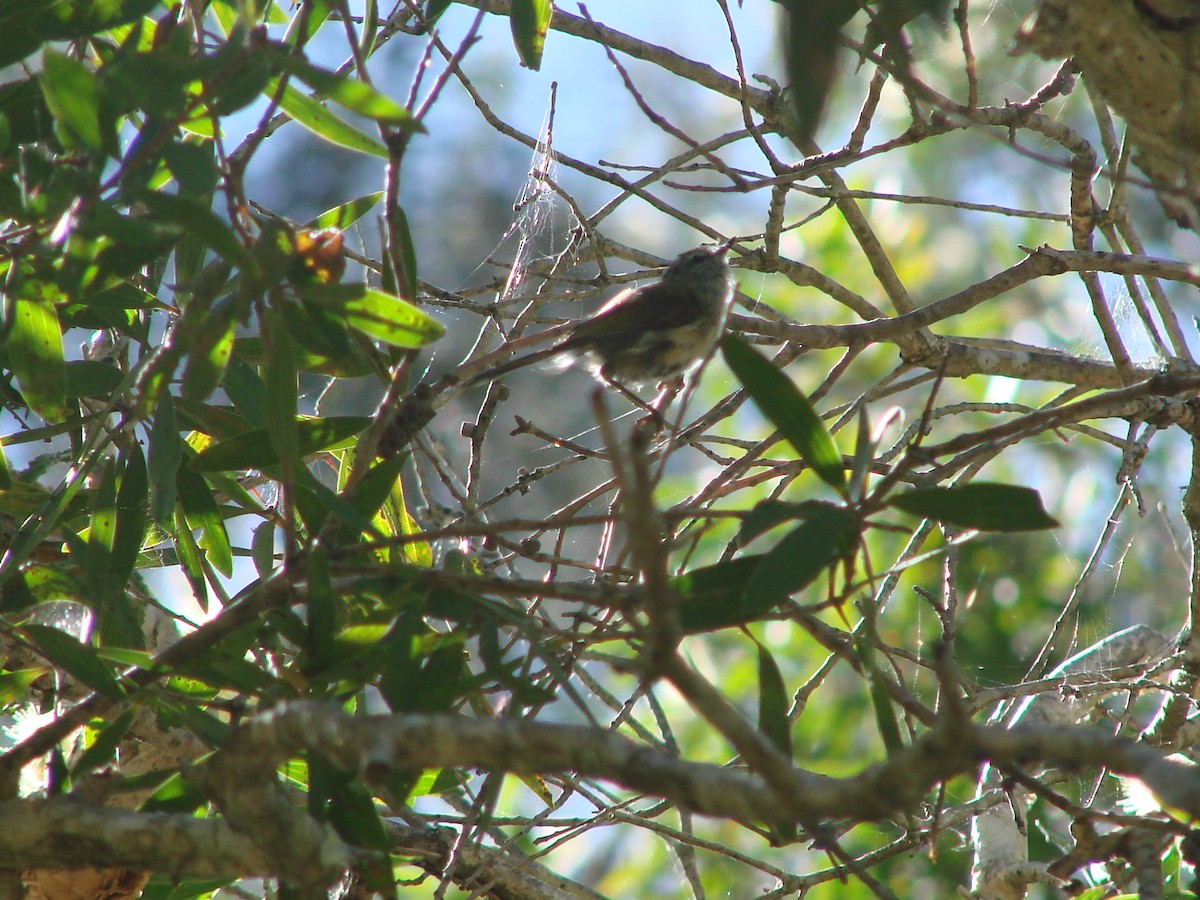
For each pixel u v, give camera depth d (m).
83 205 4.89
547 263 10.01
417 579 5.36
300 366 7.09
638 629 5.07
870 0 6.03
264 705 5.89
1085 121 12.71
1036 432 6.04
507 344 7.41
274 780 4.92
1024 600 13.38
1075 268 8.08
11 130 6.26
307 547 5.58
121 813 5.12
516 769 4.19
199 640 5.48
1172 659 7.88
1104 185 11.90
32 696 7.65
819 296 15.02
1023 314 15.50
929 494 5.03
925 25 7.49
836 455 5.09
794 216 17.06
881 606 7.82
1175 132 5.50
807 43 6.11
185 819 5.06
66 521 7.55
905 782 3.55
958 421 14.65
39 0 5.78
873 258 9.11
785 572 4.79
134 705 5.70
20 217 5.60
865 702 12.97
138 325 7.46
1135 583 13.76
